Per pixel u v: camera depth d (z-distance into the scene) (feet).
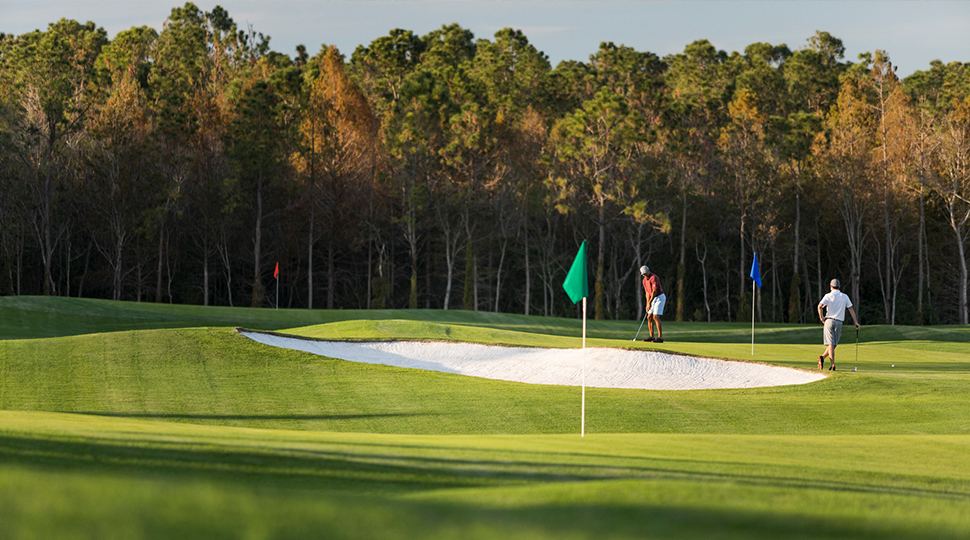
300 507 12.50
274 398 42.83
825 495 18.24
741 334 124.47
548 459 22.04
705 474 20.72
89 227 174.29
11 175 161.68
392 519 12.12
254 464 18.86
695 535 12.92
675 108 186.91
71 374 46.50
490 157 180.24
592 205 182.80
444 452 22.54
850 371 52.44
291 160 180.96
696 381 51.75
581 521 13.51
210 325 103.91
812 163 181.88
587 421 38.88
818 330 127.34
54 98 163.94
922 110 188.14
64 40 181.88
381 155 186.80
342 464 19.56
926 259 189.57
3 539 9.86
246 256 186.39
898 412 41.37
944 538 14.37
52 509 11.38
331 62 186.91
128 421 29.96
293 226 186.80
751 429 37.68
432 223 184.34
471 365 57.31
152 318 105.91
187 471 17.47
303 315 117.19
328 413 39.68
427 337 70.33
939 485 21.84
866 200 179.22
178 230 182.91
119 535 10.26
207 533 10.64
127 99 171.73
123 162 167.43
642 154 180.45
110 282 182.29
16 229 163.73
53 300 108.27
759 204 182.29
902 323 185.68
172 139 171.32
